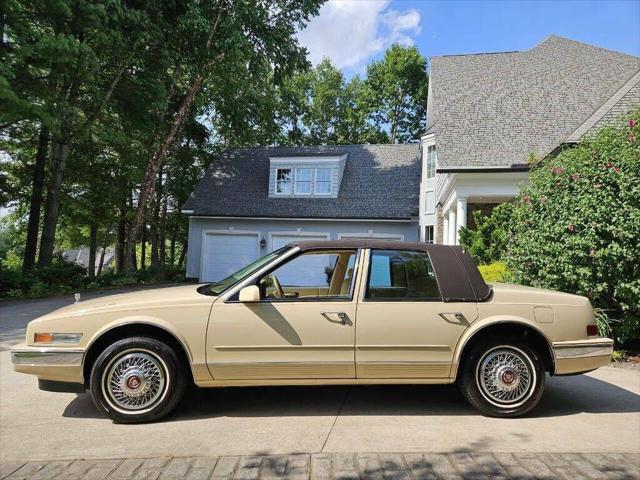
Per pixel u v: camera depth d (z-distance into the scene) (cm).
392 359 405
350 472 308
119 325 392
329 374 404
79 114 1580
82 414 419
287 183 2258
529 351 416
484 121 1395
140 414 392
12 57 1155
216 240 2227
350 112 3994
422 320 408
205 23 1628
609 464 324
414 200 2116
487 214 1486
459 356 410
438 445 353
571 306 429
